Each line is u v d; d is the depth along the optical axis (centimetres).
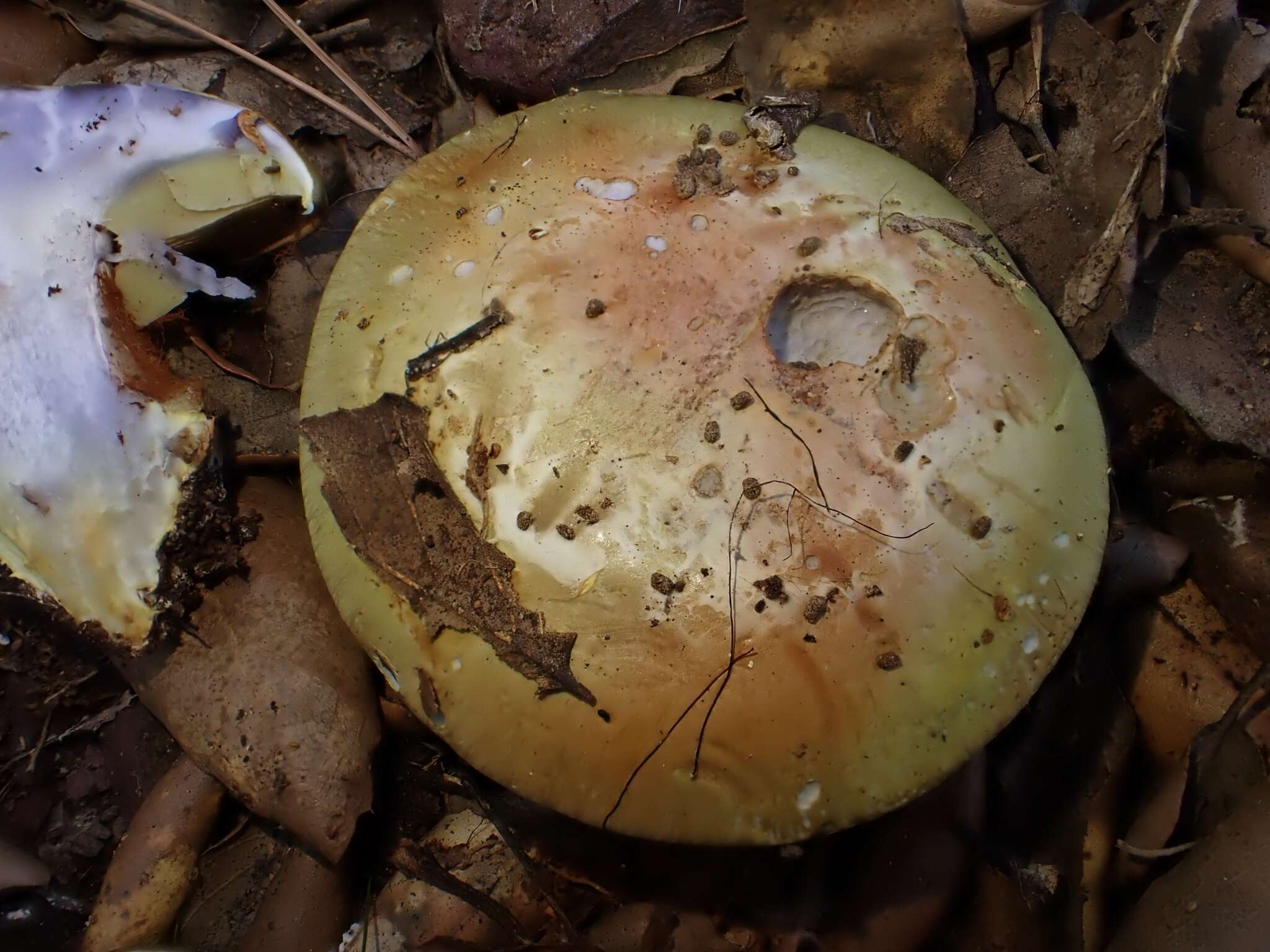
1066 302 15
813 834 12
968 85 15
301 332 15
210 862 15
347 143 17
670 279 12
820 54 15
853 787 12
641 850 14
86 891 16
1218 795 14
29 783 16
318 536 13
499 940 14
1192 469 15
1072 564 12
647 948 14
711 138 14
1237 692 15
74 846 16
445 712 12
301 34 17
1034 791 15
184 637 14
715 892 14
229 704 14
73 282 14
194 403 14
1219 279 15
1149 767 15
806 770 12
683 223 13
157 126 14
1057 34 15
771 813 12
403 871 15
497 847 15
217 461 14
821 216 13
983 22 15
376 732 14
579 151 14
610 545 12
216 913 15
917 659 12
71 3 16
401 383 13
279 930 14
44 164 14
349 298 13
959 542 12
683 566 12
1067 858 14
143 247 14
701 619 12
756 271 12
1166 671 15
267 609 14
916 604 12
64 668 15
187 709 14
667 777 12
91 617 14
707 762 12
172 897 14
